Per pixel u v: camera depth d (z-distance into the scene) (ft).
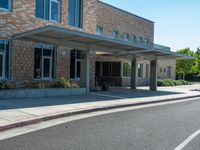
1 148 21.17
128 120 34.76
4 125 27.58
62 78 65.21
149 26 124.36
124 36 106.42
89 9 79.30
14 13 59.77
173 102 62.23
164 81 127.44
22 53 61.46
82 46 65.77
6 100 47.06
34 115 33.71
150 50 73.67
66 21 72.08
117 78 105.40
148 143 23.68
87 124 31.48
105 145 22.67
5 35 58.18
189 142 24.34
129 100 57.11
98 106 44.91
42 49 66.28
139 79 118.42
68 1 73.20
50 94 57.16
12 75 59.57
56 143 22.90
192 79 219.82
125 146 22.53
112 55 86.94
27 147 21.53
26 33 54.19
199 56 182.70
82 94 64.64
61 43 62.85
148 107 50.34
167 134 27.30
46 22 66.74
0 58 57.82
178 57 91.71
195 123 33.76
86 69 66.28
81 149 21.38
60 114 35.96
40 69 65.92
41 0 66.33
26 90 52.39
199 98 75.97
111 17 98.32
